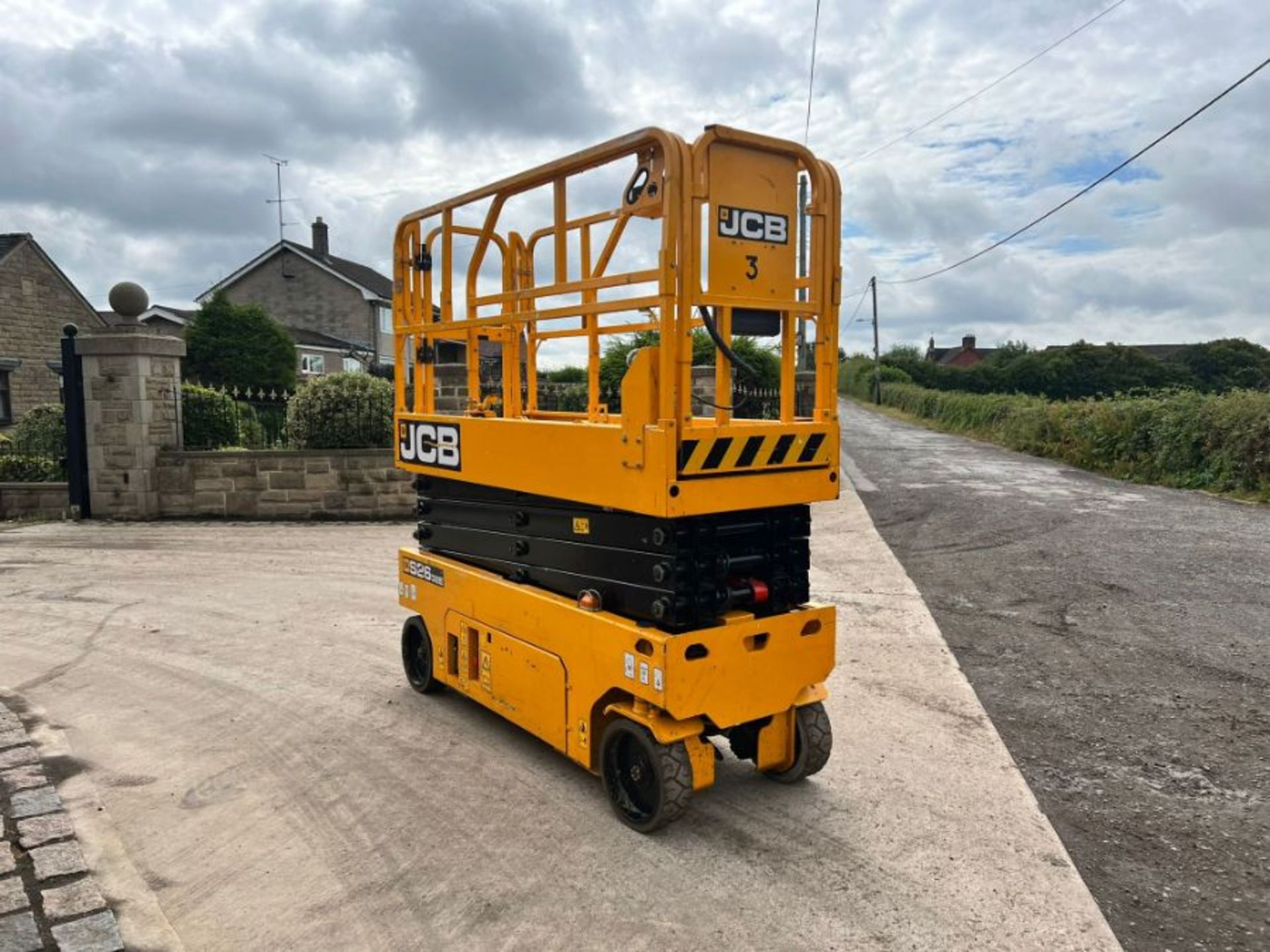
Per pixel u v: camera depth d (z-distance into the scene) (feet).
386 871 10.34
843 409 151.74
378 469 35.73
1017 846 10.93
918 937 9.09
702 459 10.42
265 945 8.95
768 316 11.15
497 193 13.43
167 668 17.74
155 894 9.82
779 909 9.57
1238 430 43.50
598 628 11.39
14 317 73.36
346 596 23.63
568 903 9.68
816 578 25.39
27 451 40.68
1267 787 12.64
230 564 27.76
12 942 8.73
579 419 15.67
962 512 37.47
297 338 100.12
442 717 15.11
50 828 11.12
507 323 12.97
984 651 18.81
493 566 14.12
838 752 13.65
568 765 13.21
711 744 11.48
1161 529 33.37
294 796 12.20
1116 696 16.21
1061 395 165.37
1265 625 20.72
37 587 24.81
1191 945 9.04
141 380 35.47
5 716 14.89
